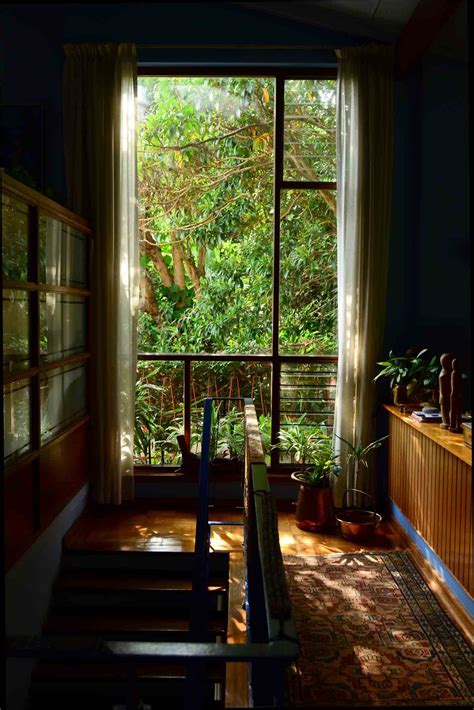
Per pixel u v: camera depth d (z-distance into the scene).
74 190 4.48
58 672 3.34
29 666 3.29
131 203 4.52
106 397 4.54
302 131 4.88
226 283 5.75
